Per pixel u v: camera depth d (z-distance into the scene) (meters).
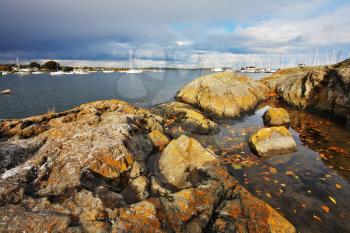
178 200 4.60
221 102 13.59
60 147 6.02
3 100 22.36
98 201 4.20
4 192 4.27
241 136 10.07
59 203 4.16
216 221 4.40
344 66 12.79
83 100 21.36
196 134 10.27
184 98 15.32
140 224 3.85
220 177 5.57
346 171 7.00
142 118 9.52
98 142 6.22
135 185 5.22
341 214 5.13
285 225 4.36
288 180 6.50
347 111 11.42
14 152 5.89
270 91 19.11
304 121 12.27
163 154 6.75
